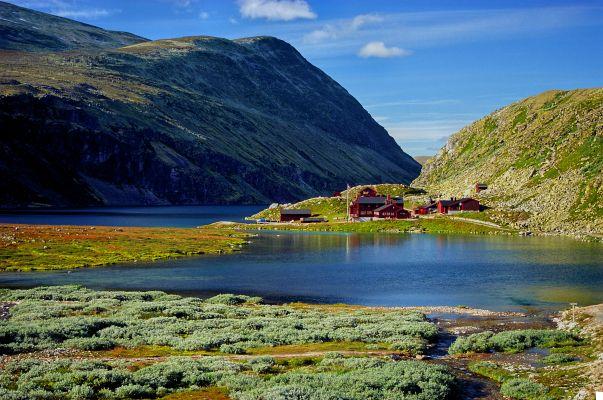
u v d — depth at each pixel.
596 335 57.16
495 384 43.78
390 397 37.72
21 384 37.84
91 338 54.25
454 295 88.44
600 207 188.88
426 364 47.16
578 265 116.81
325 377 41.97
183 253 144.50
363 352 52.59
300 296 89.19
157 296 83.81
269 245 167.75
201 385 40.84
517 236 186.00
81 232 172.88
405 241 177.25
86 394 36.91
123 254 138.12
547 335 58.28
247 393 37.34
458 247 156.12
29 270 114.56
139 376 40.81
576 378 42.41
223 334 58.25
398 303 83.12
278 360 48.72
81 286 94.00
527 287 93.88
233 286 98.06
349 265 123.38
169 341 54.94
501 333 59.28
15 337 52.91
